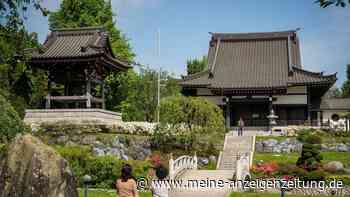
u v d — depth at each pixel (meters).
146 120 69.44
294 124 65.00
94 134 40.91
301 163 37.28
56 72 44.06
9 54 25.50
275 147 52.03
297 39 76.44
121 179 13.35
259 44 75.31
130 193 13.19
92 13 60.47
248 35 76.31
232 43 76.12
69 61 42.06
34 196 13.40
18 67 28.08
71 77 43.78
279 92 65.06
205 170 39.75
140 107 69.50
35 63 42.44
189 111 46.44
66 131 41.19
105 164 31.72
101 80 45.84
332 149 50.16
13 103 45.12
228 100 66.62
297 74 66.81
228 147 50.88
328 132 54.97
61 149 33.09
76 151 32.53
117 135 41.25
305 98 65.56
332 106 73.62
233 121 68.50
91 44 42.81
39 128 41.59
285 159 44.38
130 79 62.22
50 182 13.52
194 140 46.28
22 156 13.87
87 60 41.91
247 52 74.12
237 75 69.00
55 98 43.44
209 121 46.78
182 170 37.59
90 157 32.50
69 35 46.31
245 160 36.56
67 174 14.05
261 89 64.38
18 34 23.78
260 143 52.62
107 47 45.47
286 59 71.50
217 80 67.81
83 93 45.59
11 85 45.19
